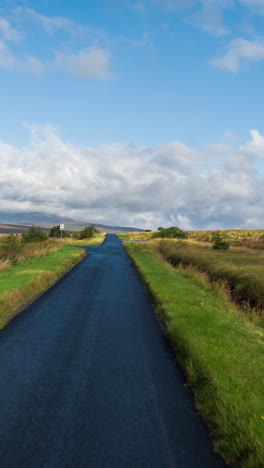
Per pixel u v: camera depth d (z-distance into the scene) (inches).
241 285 513.3
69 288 503.5
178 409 154.6
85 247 1713.8
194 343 232.5
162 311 355.9
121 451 120.7
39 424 136.4
